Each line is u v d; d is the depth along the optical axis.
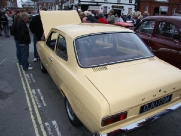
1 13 11.50
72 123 2.81
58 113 3.23
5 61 6.36
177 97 2.47
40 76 4.96
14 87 4.28
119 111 1.85
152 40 4.93
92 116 1.89
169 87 2.22
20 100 3.68
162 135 2.69
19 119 3.05
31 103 3.57
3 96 3.85
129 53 2.81
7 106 3.46
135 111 2.01
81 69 2.33
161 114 2.22
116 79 2.16
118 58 2.62
